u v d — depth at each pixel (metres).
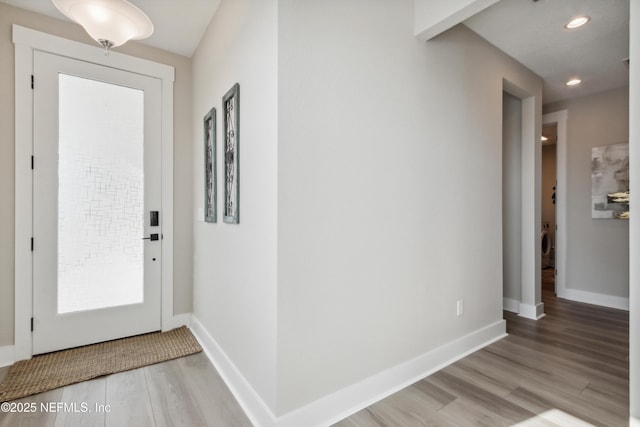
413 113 2.07
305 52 1.57
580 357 2.35
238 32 1.93
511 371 2.14
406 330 2.03
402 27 2.00
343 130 1.72
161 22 2.45
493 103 2.71
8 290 2.22
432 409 1.73
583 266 3.88
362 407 1.75
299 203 1.55
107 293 2.59
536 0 2.14
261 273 1.64
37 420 1.62
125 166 2.66
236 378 1.90
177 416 1.67
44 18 2.33
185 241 2.97
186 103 2.97
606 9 2.24
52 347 2.37
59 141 2.39
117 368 2.15
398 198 1.98
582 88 3.64
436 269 2.22
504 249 3.52
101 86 2.56
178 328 2.91
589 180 3.83
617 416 1.66
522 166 3.34
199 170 2.77
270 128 1.54
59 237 2.39
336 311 1.69
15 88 2.22
